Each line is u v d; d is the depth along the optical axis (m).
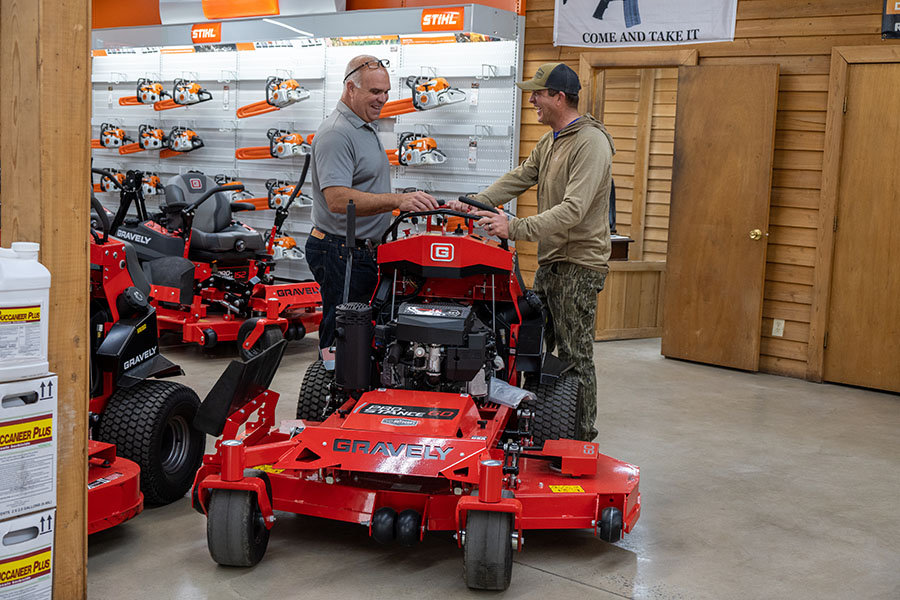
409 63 8.65
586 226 4.38
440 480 3.52
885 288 6.56
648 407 5.98
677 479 4.54
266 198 10.14
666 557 3.58
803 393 6.55
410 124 8.51
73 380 2.69
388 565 3.41
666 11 7.34
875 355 6.66
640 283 8.41
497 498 3.04
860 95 6.57
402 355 3.67
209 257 7.07
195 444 4.14
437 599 3.15
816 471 4.76
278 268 10.20
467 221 4.04
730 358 7.26
